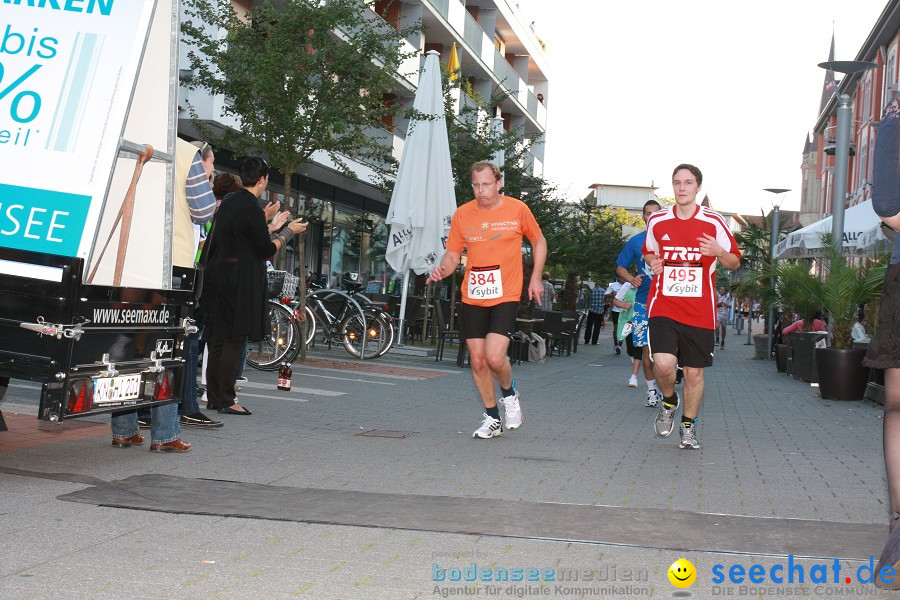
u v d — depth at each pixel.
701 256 8.06
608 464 7.25
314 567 4.19
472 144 25.22
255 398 10.45
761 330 62.91
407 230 18.78
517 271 8.30
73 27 5.86
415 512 5.27
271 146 15.30
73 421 8.05
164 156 6.49
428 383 13.70
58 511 5.00
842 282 14.17
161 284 6.60
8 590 3.72
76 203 5.64
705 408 12.27
